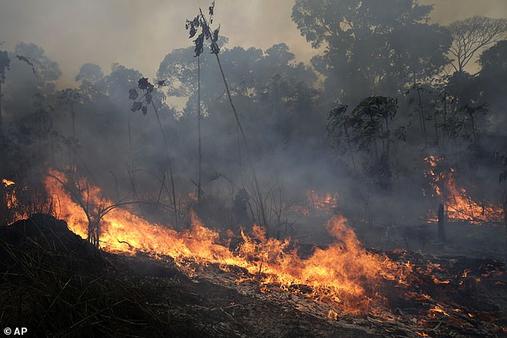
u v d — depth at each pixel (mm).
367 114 12750
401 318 5793
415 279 7188
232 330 4289
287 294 5918
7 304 3416
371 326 5195
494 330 5613
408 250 9242
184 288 5250
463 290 6938
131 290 3979
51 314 3322
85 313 3320
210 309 4738
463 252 9500
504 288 7188
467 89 23266
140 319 3691
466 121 18406
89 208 9211
